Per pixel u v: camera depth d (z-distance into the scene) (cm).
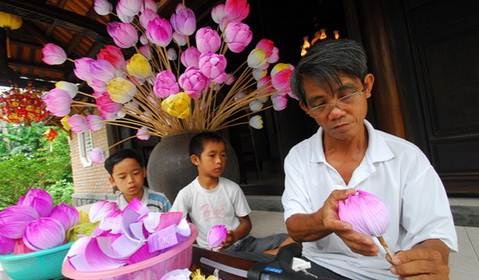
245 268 78
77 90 180
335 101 88
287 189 120
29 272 82
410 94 270
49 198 91
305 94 92
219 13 179
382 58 274
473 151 247
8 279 98
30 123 392
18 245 83
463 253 180
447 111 256
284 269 71
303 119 429
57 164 1054
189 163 206
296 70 93
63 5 438
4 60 374
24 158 990
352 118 91
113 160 191
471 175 246
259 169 475
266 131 482
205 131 200
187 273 66
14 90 388
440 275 66
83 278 62
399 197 98
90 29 304
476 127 244
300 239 103
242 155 506
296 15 423
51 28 464
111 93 163
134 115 206
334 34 414
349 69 85
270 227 276
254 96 206
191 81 155
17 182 880
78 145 910
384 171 99
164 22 168
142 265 64
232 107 214
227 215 194
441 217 90
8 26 286
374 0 273
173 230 71
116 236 67
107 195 761
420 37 261
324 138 114
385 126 277
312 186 112
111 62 172
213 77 160
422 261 66
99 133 774
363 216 63
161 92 162
